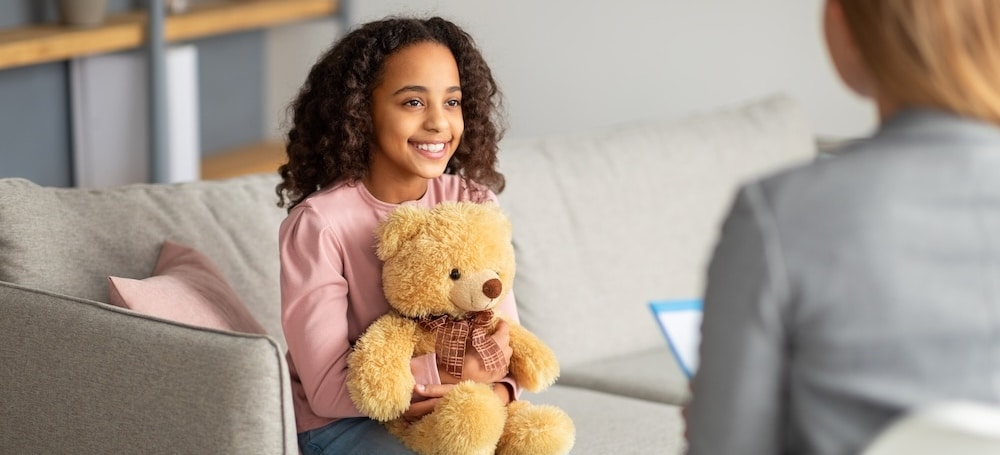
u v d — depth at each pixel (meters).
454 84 1.74
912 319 0.90
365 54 1.71
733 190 2.75
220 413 1.52
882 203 0.92
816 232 0.93
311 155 1.81
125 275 1.89
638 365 2.42
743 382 0.94
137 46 3.18
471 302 1.61
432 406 1.60
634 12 3.81
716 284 0.97
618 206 2.56
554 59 3.93
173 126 3.31
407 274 1.61
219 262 1.98
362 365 1.57
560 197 2.50
